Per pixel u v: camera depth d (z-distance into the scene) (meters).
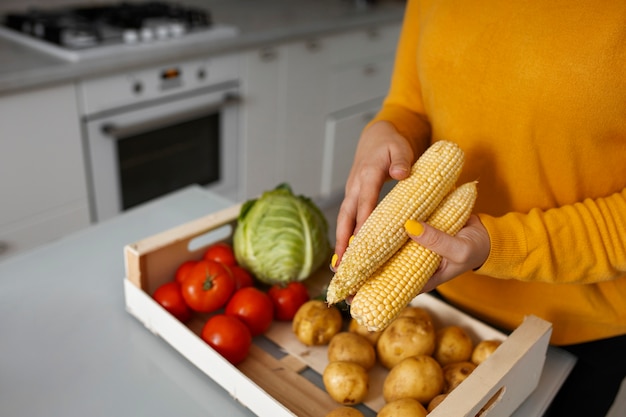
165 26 2.16
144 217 1.20
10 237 1.90
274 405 0.72
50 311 0.93
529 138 0.80
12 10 2.36
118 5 2.52
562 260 0.74
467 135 0.86
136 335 0.89
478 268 0.73
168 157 2.27
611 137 0.76
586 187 0.81
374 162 0.81
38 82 1.74
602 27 0.71
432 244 0.65
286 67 2.51
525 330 0.79
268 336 0.92
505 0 0.79
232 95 2.35
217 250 1.02
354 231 0.79
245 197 2.64
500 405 0.75
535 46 0.76
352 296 0.66
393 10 2.96
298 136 2.74
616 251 0.74
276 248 0.97
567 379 0.97
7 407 0.75
